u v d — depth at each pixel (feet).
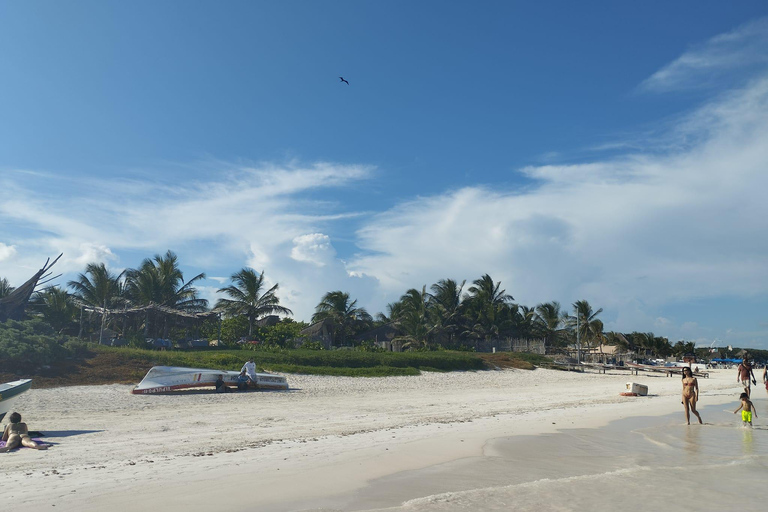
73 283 142.00
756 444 42.55
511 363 152.25
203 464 29.60
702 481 29.17
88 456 31.40
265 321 198.90
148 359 86.48
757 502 25.32
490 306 207.31
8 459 30.42
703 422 55.88
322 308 205.05
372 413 56.80
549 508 23.44
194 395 68.80
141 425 44.83
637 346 330.95
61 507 21.38
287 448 35.04
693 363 274.98
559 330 233.35
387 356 126.11
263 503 23.11
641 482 28.60
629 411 64.34
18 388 42.93
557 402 73.87
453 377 117.70
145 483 25.36
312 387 86.99
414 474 29.37
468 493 25.66
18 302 106.52
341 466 30.37
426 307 195.31
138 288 147.33
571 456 35.70
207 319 132.67
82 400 59.93
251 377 77.51
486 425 48.80
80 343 85.97
